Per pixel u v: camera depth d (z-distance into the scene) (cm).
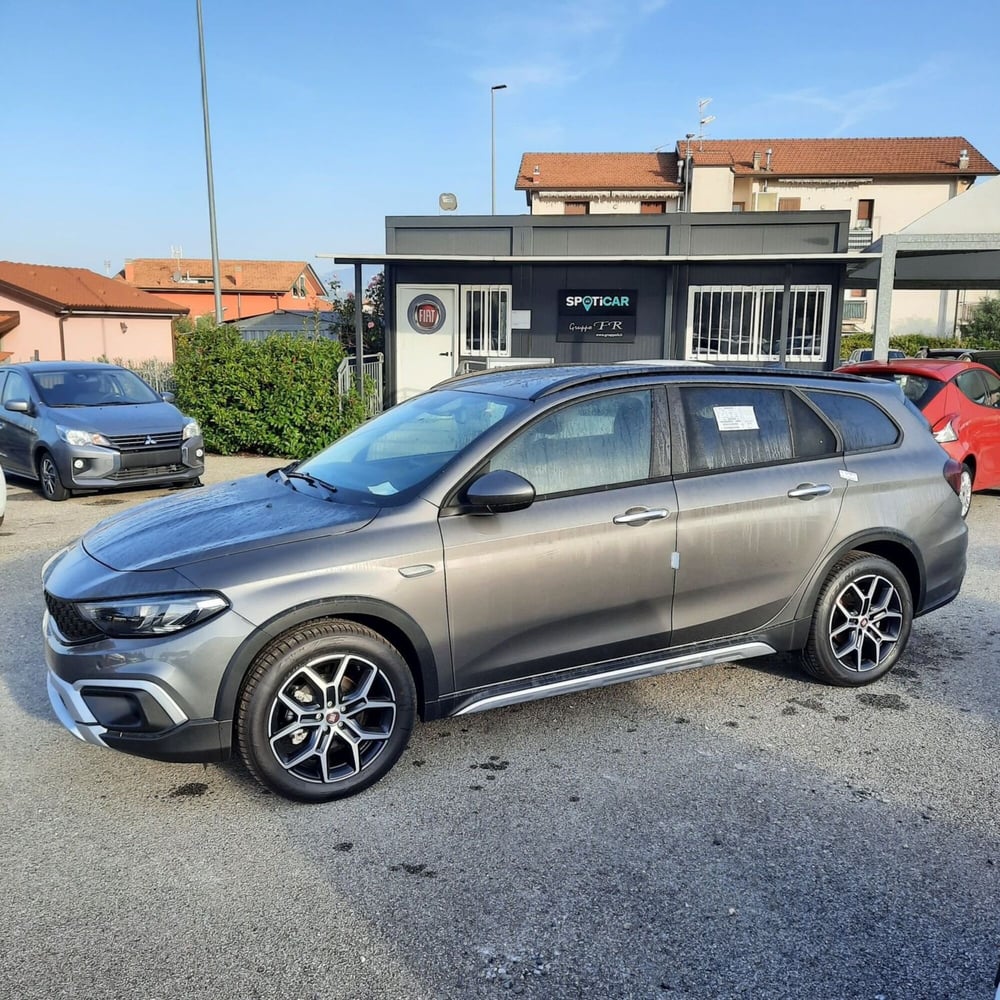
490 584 356
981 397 883
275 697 324
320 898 281
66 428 965
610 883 288
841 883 287
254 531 346
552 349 1602
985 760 373
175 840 315
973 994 237
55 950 257
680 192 3975
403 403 475
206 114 2053
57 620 338
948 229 1350
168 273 6838
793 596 426
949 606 596
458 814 331
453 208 1664
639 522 382
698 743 390
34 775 365
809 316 1533
